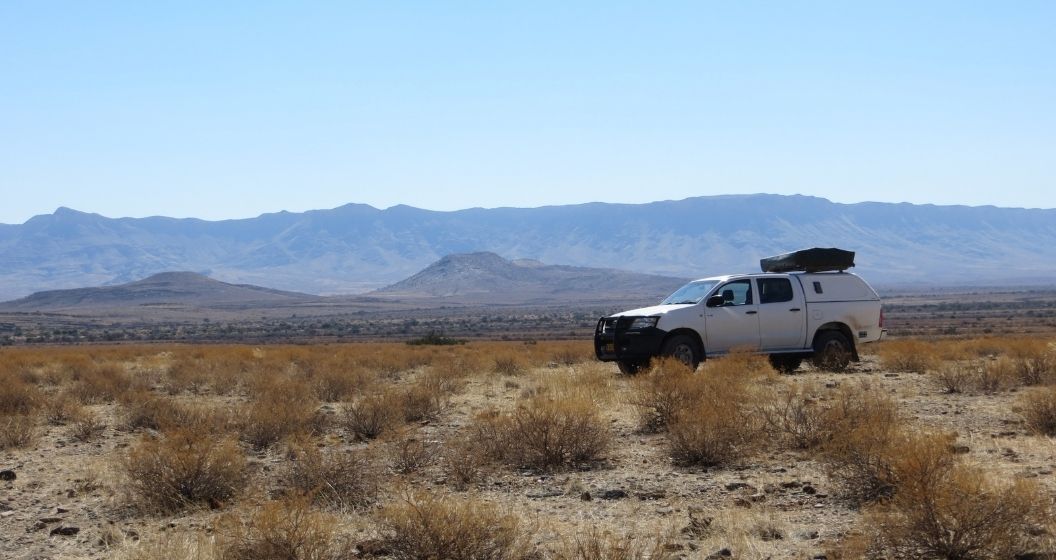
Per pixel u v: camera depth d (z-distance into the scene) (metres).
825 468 11.18
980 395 19.23
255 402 18.86
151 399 18.89
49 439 16.44
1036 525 8.27
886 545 8.14
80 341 159.62
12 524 10.09
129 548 8.83
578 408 13.09
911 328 126.56
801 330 24.80
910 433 11.13
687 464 12.30
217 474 10.84
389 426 15.29
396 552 8.19
